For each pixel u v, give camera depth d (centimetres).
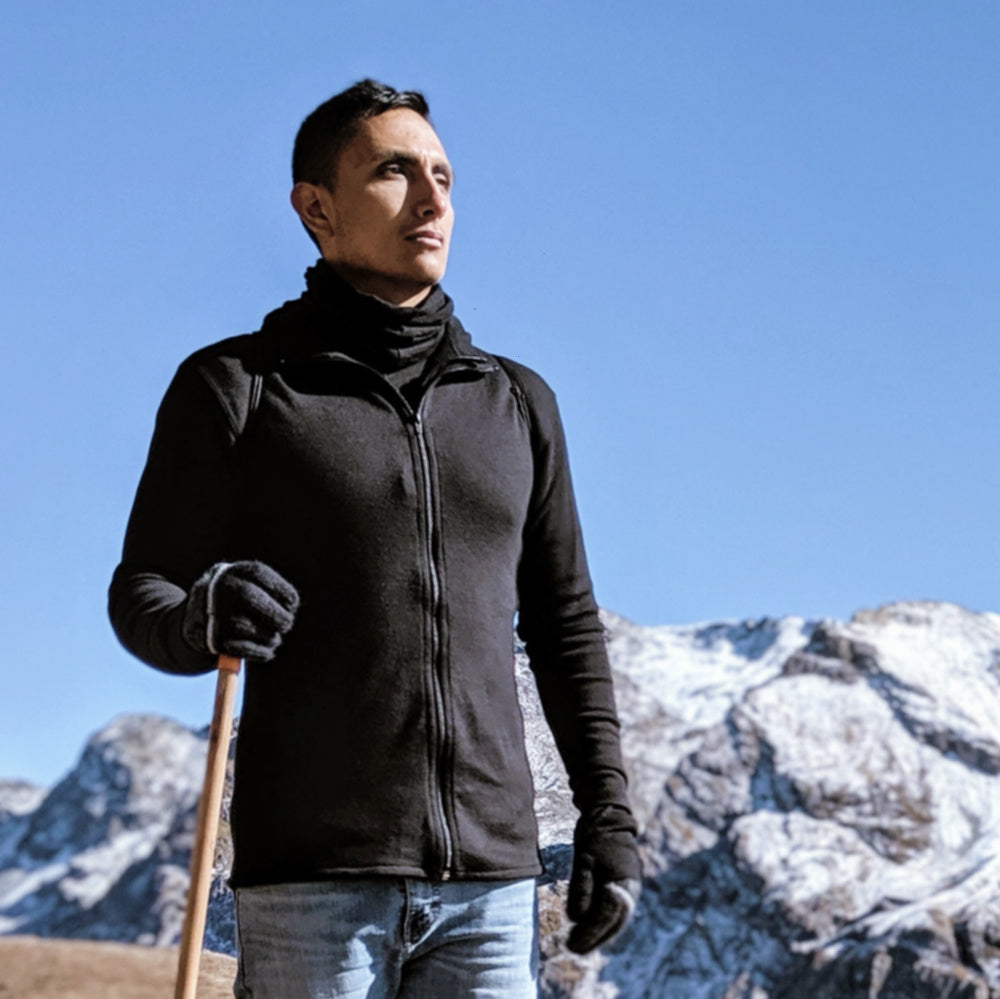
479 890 273
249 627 257
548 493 303
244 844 273
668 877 9281
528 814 281
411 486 278
